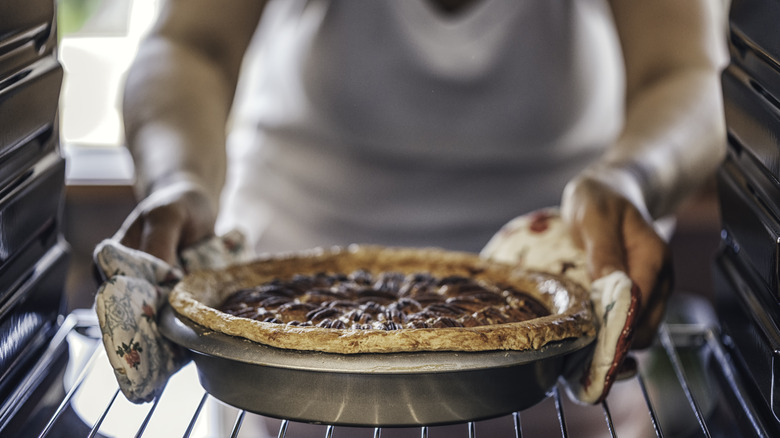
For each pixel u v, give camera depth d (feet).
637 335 2.77
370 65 3.81
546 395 2.46
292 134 3.99
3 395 2.49
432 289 2.76
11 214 2.48
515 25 3.76
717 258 2.80
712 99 3.42
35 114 2.56
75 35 6.38
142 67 3.51
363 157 3.94
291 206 4.09
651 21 3.65
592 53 3.95
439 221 4.00
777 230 2.28
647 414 3.03
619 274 2.59
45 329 2.78
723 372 2.72
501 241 3.11
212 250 2.90
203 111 3.38
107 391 2.64
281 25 4.16
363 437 3.28
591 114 4.02
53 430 2.46
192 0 3.72
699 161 3.28
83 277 6.17
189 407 2.64
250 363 2.31
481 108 3.85
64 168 2.81
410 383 2.29
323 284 2.78
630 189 2.96
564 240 2.97
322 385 2.30
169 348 2.54
